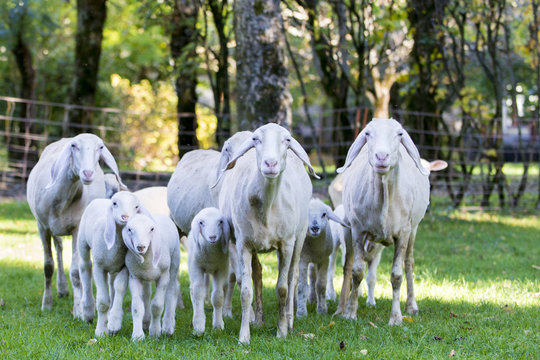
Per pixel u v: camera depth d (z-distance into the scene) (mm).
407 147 8156
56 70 30562
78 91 22047
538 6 19922
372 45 19547
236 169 7906
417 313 8898
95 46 21984
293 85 31078
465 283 10727
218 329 8031
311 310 9492
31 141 26172
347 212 8938
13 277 11336
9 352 6934
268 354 6918
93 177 8570
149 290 8078
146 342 7309
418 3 18906
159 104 29000
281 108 13711
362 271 8570
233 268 8672
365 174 8406
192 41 20688
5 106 29391
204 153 9875
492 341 7277
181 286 10773
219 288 8070
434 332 7754
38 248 13578
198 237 7773
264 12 13625
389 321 8266
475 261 12758
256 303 8375
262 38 13609
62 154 8789
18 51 26438
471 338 7422
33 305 9656
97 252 7602
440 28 18359
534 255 13359
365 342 7320
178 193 9539
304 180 8141
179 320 8773
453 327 7961
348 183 8914
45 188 8883
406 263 9070
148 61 28953
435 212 18438
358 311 9102
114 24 29938
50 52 31125
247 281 7582
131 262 7441
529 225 17422
